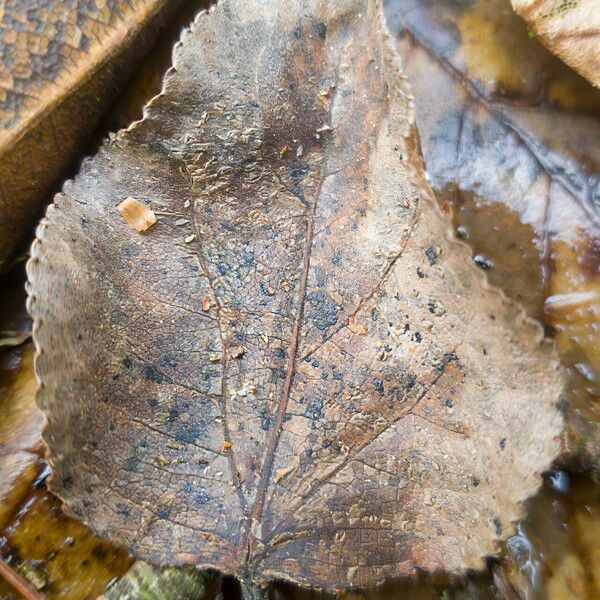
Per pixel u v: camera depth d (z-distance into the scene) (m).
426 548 0.21
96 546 0.21
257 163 0.22
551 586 0.21
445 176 0.23
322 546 0.21
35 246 0.20
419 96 0.23
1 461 0.21
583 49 0.22
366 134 0.21
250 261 0.22
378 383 0.21
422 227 0.21
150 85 0.23
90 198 0.21
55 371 0.20
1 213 0.23
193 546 0.21
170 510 0.21
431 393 0.21
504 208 0.22
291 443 0.21
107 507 0.21
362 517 0.21
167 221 0.22
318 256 0.22
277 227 0.22
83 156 0.23
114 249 0.21
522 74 0.23
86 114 0.23
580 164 0.22
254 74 0.21
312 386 0.21
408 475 0.21
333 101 0.22
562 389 0.20
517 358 0.20
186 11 0.23
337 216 0.22
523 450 0.20
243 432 0.21
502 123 0.23
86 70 0.22
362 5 0.21
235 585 0.21
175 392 0.21
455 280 0.20
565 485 0.21
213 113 0.21
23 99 0.22
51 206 0.21
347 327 0.21
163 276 0.22
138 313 0.21
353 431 0.21
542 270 0.22
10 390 0.22
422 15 0.23
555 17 0.22
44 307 0.20
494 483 0.20
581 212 0.22
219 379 0.22
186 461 0.21
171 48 0.23
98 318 0.21
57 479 0.20
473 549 0.20
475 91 0.23
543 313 0.22
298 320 0.22
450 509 0.21
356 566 0.21
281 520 0.21
